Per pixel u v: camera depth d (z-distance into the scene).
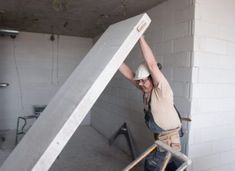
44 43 5.21
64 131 1.12
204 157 2.55
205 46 2.43
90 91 1.18
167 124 1.77
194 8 2.34
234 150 2.80
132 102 3.59
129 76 2.03
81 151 3.80
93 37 5.54
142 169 3.10
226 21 2.57
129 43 1.28
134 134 3.53
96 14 3.46
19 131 4.86
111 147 4.01
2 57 4.87
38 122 1.65
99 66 1.32
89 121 5.75
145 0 2.78
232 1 2.60
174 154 1.36
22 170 1.18
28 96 5.18
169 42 2.72
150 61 1.59
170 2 2.70
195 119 2.44
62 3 2.94
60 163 3.30
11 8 3.19
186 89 2.46
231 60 2.66
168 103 1.74
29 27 4.54
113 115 4.36
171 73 2.69
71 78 1.71
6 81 4.96
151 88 1.79
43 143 1.19
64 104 1.37
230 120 2.72
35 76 5.20
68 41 5.43
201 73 2.43
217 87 2.56
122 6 3.04
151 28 3.07
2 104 4.96
